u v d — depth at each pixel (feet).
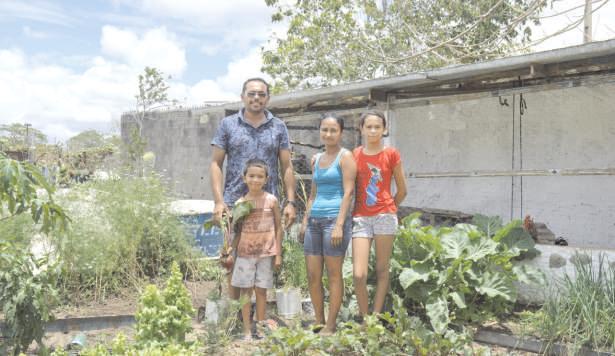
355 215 17.30
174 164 54.49
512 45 42.60
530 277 18.71
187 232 26.04
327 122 16.69
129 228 23.75
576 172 23.62
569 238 28.04
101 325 18.58
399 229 19.43
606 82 20.88
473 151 31.63
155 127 56.95
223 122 17.38
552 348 16.14
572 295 16.88
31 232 21.49
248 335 16.52
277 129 17.47
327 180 16.84
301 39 62.44
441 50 50.47
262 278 16.94
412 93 27.04
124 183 25.39
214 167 17.22
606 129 26.94
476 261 18.88
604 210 26.96
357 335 15.43
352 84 27.32
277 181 17.90
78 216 23.18
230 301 16.40
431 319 17.33
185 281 24.86
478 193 31.45
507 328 18.06
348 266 19.71
